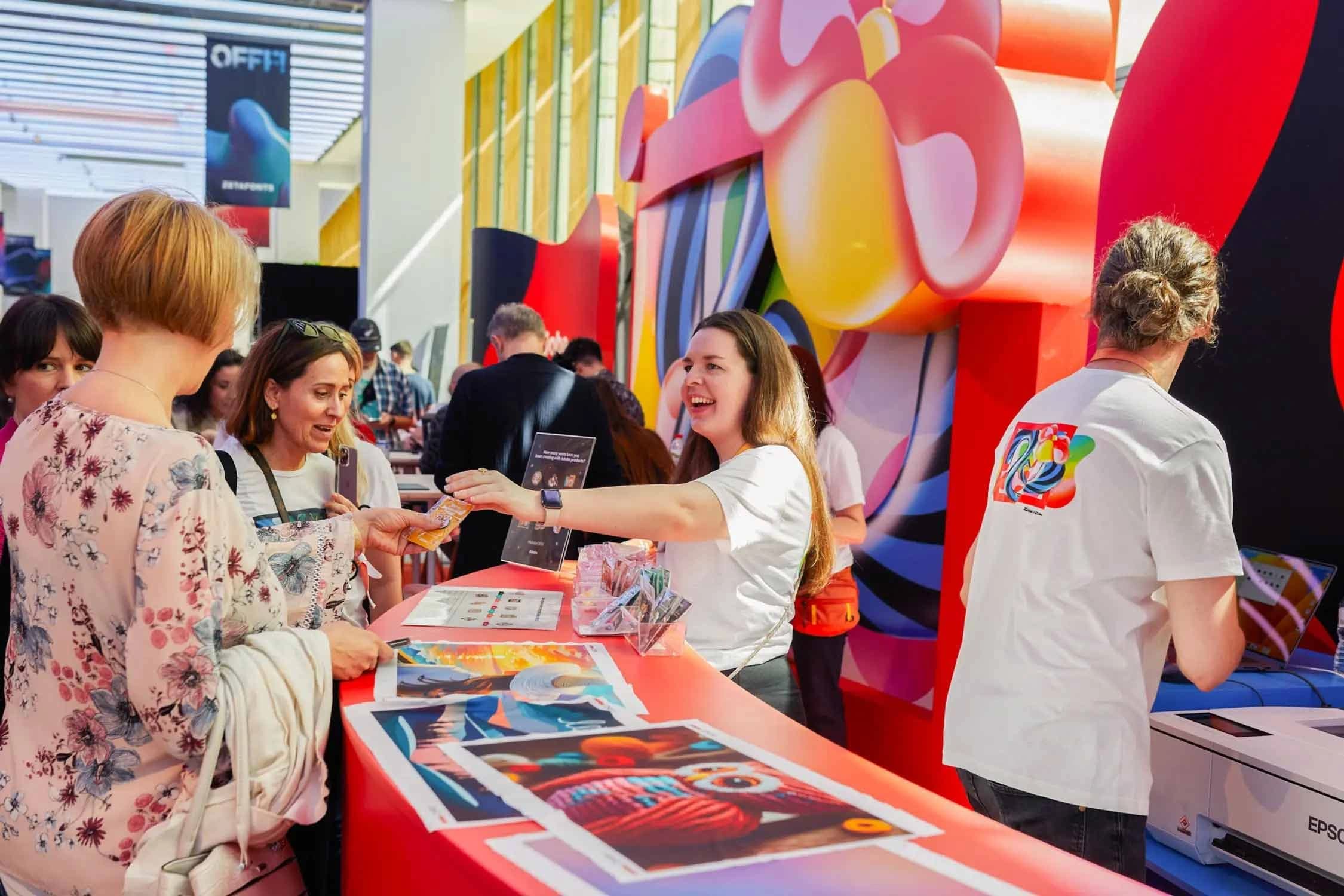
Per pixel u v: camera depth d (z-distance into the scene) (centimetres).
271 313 1232
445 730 131
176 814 122
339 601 161
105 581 118
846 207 323
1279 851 175
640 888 88
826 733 300
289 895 136
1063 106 248
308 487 224
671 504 180
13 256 2202
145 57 1110
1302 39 226
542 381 340
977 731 154
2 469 128
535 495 180
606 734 131
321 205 2338
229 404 223
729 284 480
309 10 991
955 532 297
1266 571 231
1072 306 267
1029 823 148
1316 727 194
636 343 628
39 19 984
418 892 105
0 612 169
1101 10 256
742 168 464
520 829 100
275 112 942
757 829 102
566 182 1024
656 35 773
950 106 265
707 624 193
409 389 862
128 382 124
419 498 482
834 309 337
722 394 200
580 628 186
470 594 218
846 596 298
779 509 191
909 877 93
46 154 1827
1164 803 199
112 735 123
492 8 1027
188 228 122
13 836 126
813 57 345
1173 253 153
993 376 281
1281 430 235
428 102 979
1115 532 143
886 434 363
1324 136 222
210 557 120
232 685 125
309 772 134
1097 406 149
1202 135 248
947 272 268
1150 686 149
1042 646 148
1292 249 230
